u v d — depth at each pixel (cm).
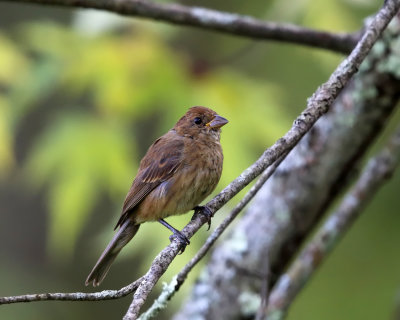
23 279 1573
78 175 1043
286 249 982
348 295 1232
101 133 1058
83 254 1644
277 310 963
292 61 1288
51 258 1666
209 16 994
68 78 1064
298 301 1242
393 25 909
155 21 1060
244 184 664
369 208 1298
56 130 1069
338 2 1107
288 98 1275
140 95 1046
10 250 1734
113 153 1051
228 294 965
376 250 1259
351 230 1284
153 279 617
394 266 1238
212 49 1212
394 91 925
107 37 1092
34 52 1155
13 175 1586
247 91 1070
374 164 1032
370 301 1215
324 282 1252
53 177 1112
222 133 1028
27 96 1070
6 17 1594
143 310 1534
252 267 966
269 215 980
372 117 944
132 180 1062
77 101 1236
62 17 1599
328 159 967
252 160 1027
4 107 1064
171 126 1037
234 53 1237
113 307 1634
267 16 1137
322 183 973
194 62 1094
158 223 1045
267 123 1041
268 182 998
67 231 1063
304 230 983
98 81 1057
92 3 958
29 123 1470
